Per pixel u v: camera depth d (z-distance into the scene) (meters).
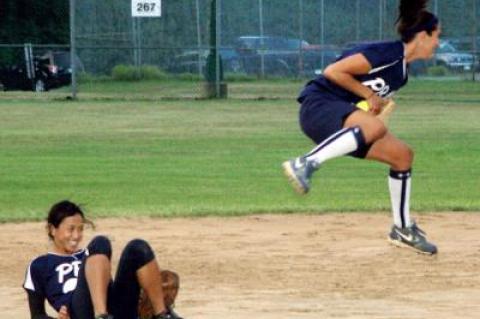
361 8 96.69
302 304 22.78
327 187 41.88
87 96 87.38
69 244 18.39
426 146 55.38
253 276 25.67
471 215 35.03
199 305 22.72
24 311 22.53
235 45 97.12
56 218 18.38
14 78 95.56
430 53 18.97
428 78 97.62
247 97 86.00
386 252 28.34
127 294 17.56
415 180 43.62
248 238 30.58
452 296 23.52
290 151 53.09
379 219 33.84
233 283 24.91
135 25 93.88
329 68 18.81
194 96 87.06
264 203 37.34
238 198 38.66
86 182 42.56
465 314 21.86
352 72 18.70
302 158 18.36
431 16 18.88
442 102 82.69
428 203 37.28
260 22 96.00
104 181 42.88
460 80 97.12
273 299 23.28
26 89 95.38
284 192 40.09
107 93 90.38
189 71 94.88
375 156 19.23
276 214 34.94
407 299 23.23
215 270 26.30
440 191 40.72
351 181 43.72
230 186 41.66
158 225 32.69
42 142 56.81
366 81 18.83
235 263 27.12
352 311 22.12
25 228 32.34
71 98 83.88
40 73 95.38
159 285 17.55
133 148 54.38
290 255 28.03
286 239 30.38
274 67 97.31
